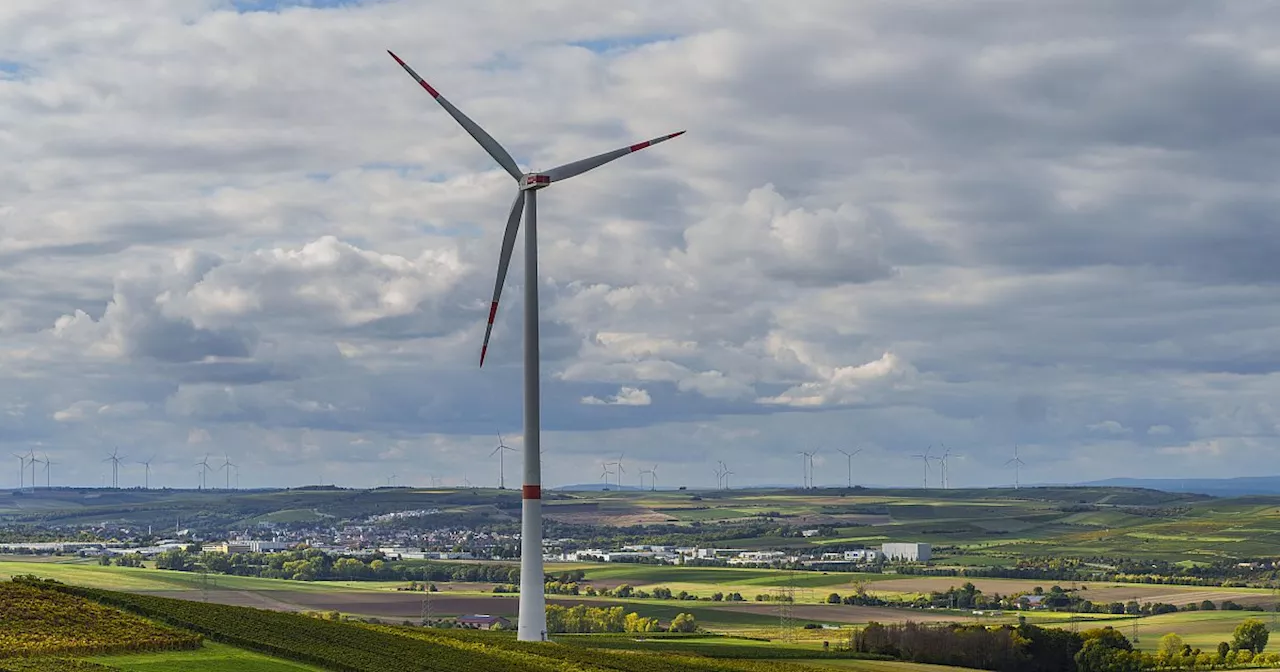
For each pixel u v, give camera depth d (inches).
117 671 4291.3
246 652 4906.5
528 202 5753.0
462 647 5669.3
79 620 5093.5
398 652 5285.4
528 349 5590.6
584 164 5861.2
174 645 4832.7
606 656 5836.6
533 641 5679.1
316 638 5393.7
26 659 4384.8
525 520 5585.6
